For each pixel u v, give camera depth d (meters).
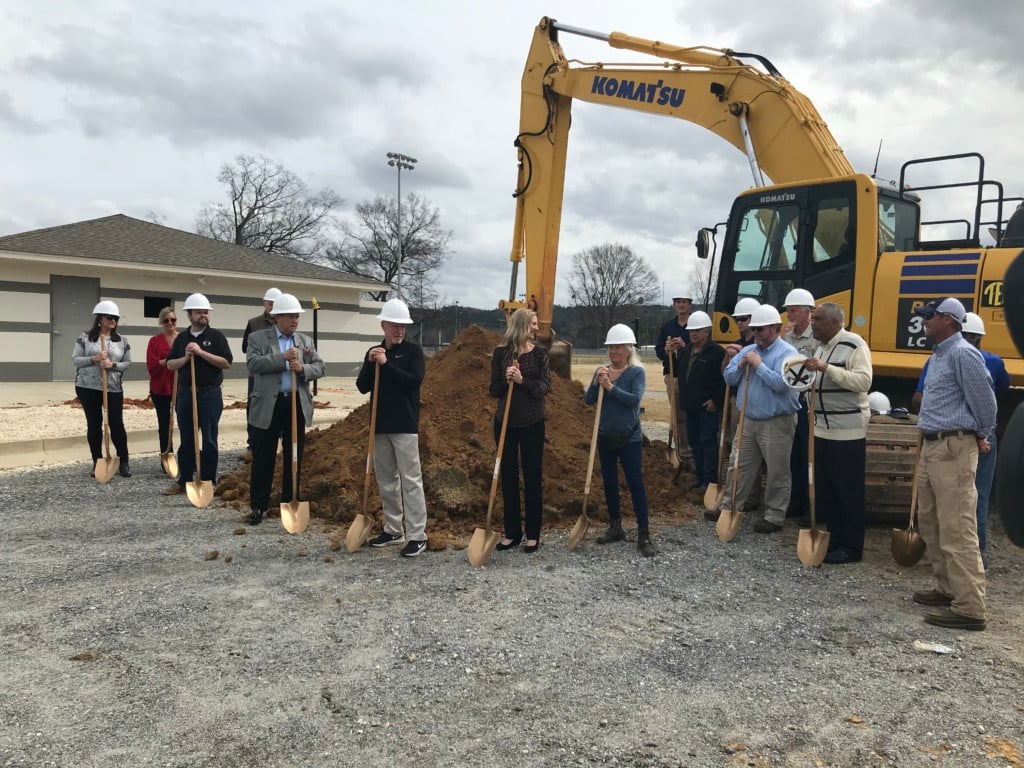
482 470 6.68
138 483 7.73
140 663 3.59
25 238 18.61
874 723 3.18
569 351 10.27
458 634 4.01
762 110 8.37
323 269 25.20
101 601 4.40
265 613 4.26
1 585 4.64
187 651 3.73
